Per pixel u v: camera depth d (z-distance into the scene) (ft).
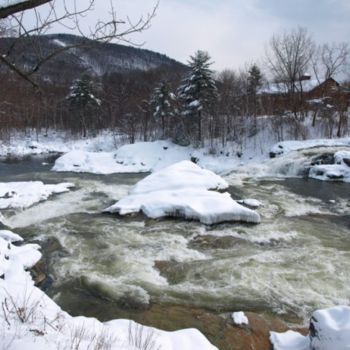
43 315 16.28
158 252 33.35
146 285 27.22
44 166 97.50
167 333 18.10
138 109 136.36
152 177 54.39
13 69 8.35
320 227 41.45
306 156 81.66
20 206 49.47
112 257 32.07
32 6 7.11
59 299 25.36
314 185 67.10
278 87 130.82
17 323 13.99
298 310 24.07
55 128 151.64
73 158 94.94
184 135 115.55
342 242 36.45
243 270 29.55
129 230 39.14
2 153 119.55
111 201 53.47
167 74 137.28
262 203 52.39
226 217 41.24
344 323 16.85
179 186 52.03
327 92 123.85
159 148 111.04
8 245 31.14
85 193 59.47
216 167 94.63
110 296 25.62
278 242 36.19
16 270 26.35
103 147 135.23
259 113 125.80
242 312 23.18
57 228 39.81
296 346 19.40
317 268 30.01
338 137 104.27
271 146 101.30
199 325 22.21
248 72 140.97
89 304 24.71
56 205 50.90
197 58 112.37
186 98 114.93
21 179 75.10
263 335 21.22
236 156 103.55
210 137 115.75
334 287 26.99
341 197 57.57
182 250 33.88
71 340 13.08
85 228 39.81
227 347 20.18
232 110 120.37
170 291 26.40
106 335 15.51
